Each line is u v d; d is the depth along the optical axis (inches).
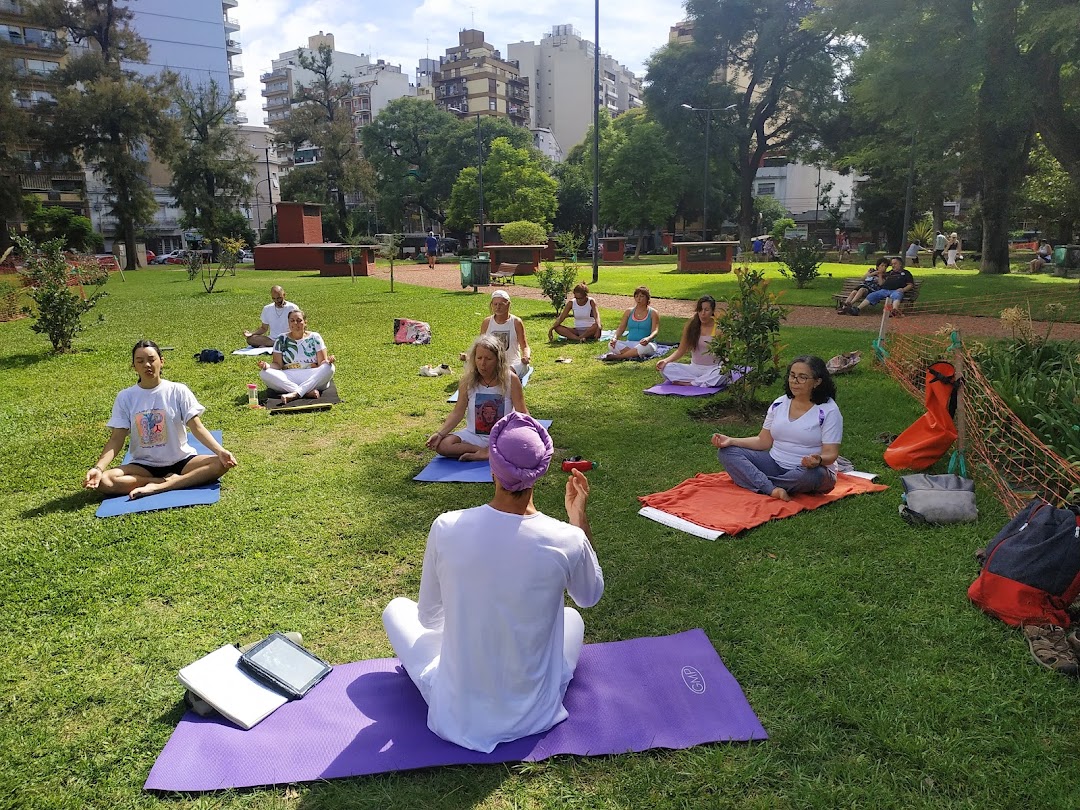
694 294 746.8
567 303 472.4
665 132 1845.5
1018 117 668.7
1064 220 1375.5
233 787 103.7
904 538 177.9
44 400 345.7
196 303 744.3
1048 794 99.7
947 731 112.4
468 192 2247.8
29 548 183.5
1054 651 127.3
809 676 126.6
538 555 100.3
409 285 943.0
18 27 2251.5
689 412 298.7
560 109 4611.2
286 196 2315.5
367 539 186.5
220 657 127.3
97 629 147.6
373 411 315.0
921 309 597.3
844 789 101.6
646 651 133.6
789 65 1678.2
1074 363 271.3
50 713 122.9
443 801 100.2
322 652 138.8
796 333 474.9
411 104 2647.6
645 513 197.0
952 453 221.0
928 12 661.9
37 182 2313.0
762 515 191.0
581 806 99.4
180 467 227.8
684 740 110.5
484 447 244.2
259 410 316.8
